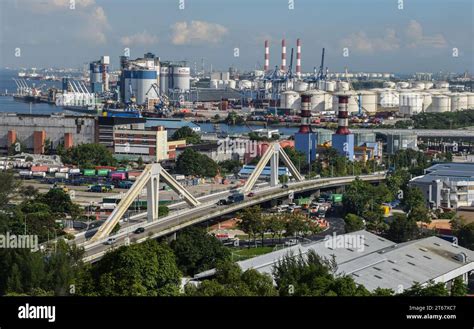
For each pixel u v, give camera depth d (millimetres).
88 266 184625
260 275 166375
